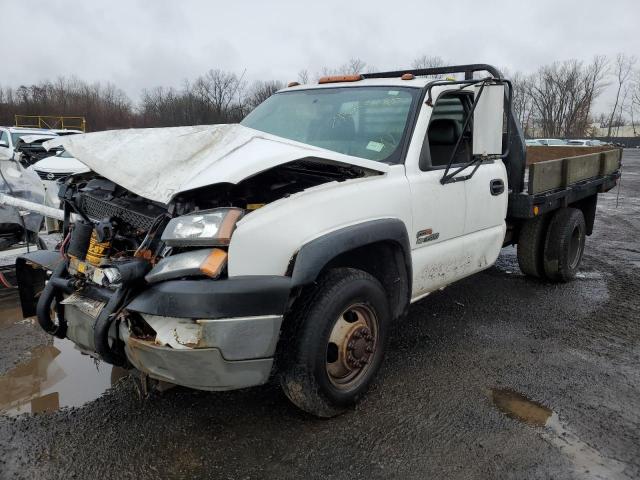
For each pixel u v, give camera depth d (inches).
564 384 146.6
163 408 132.0
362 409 132.4
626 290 231.5
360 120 160.7
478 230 176.1
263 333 107.9
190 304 101.2
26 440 118.9
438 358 161.9
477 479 107.8
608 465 112.4
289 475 108.4
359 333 128.3
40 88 2333.9
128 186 117.3
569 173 222.4
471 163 160.7
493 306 208.5
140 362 110.0
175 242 106.7
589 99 2792.8
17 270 146.3
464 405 135.0
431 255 153.4
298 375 118.1
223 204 122.6
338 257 132.0
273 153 121.3
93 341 118.3
